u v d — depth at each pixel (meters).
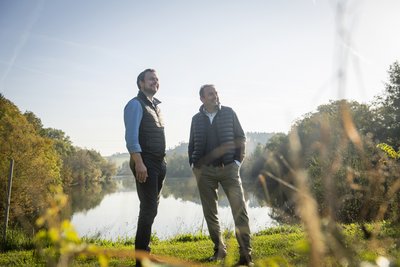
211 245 6.00
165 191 37.97
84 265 3.69
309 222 0.63
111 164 120.44
